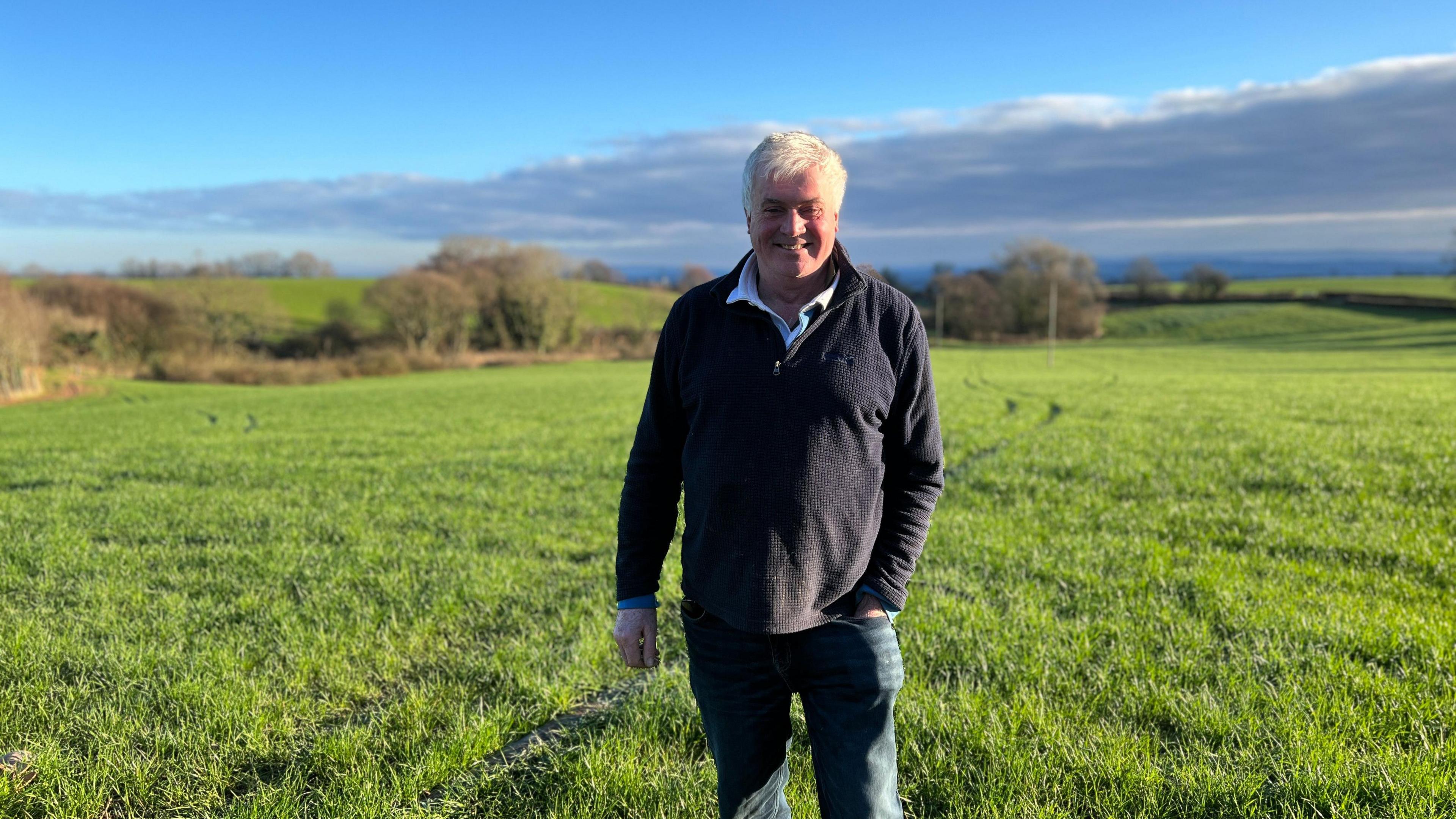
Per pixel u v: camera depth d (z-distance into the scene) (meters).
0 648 4.56
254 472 12.00
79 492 10.28
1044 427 15.98
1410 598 5.10
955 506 8.61
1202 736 3.39
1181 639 4.41
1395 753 3.17
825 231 2.11
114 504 9.34
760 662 2.21
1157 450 12.09
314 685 4.19
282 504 9.48
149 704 3.90
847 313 2.17
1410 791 2.88
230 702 3.82
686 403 2.23
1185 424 15.66
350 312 66.12
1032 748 3.28
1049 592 5.43
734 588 2.15
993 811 2.87
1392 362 47.00
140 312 52.84
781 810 2.43
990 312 86.62
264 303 58.69
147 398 35.34
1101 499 8.66
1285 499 8.41
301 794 3.16
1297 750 3.17
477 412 23.62
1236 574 5.67
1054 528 7.45
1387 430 13.87
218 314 56.69
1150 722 3.54
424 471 11.98
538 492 10.12
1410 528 6.91
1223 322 90.38
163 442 16.58
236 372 47.59
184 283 56.84
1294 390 25.08
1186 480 9.55
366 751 3.39
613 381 41.16
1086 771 3.12
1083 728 3.47
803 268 2.11
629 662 2.43
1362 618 4.61
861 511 2.15
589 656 4.41
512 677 4.19
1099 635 4.57
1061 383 32.12
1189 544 6.79
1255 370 41.91
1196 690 3.81
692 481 2.21
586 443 15.35
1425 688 3.71
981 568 6.13
